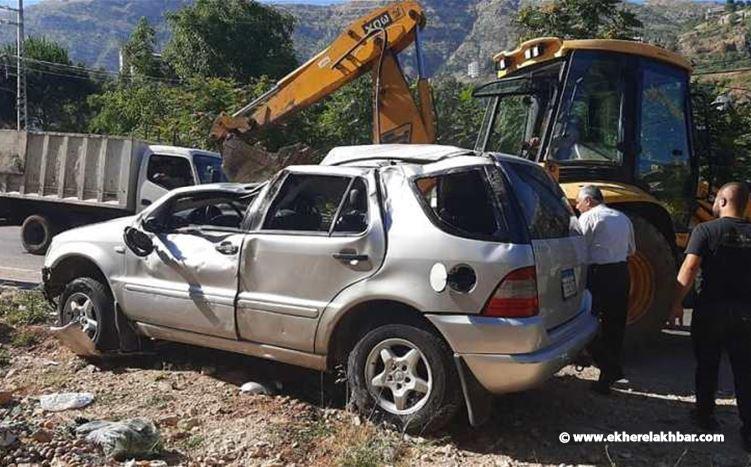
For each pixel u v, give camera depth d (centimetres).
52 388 552
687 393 591
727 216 488
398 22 948
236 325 533
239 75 2802
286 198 542
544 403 551
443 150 540
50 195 1312
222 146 1032
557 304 481
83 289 621
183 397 535
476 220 467
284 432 468
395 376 473
